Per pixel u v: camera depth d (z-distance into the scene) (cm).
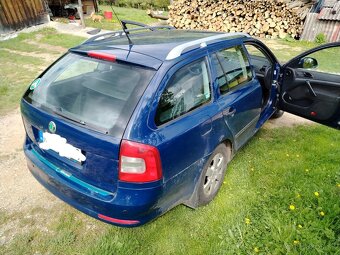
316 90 380
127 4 2320
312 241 247
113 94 211
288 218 271
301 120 498
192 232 262
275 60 404
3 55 798
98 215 215
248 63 344
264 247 244
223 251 242
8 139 395
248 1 1198
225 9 1244
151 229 262
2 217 269
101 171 203
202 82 257
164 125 212
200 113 246
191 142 232
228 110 282
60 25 1223
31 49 875
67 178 226
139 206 202
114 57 223
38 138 251
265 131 453
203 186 276
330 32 1073
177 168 224
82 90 226
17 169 335
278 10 1159
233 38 319
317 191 307
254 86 344
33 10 1128
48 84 249
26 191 302
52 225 263
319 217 274
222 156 299
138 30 349
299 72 396
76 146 209
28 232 255
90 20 1442
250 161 371
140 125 194
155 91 206
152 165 197
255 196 308
